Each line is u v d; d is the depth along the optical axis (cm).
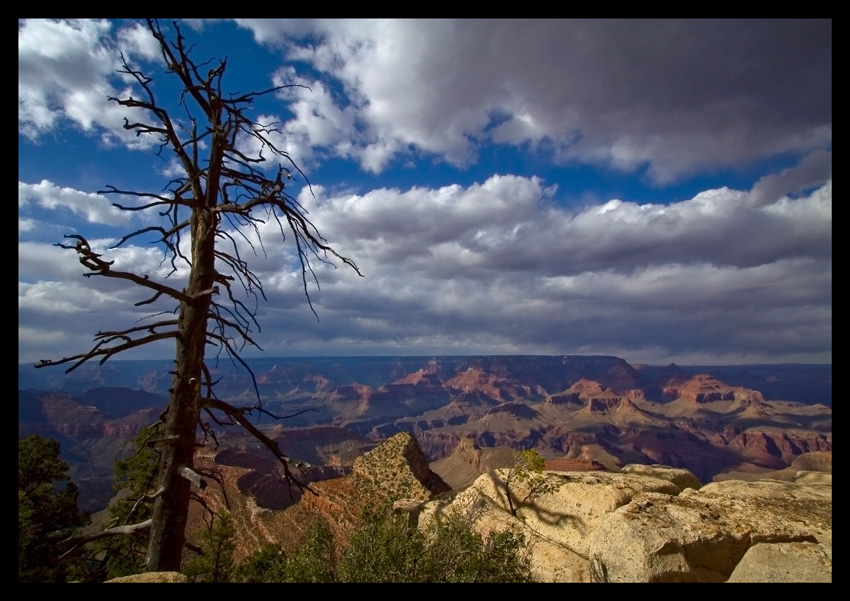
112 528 965
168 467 958
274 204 1055
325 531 929
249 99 1091
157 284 934
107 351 886
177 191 1088
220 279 1073
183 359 988
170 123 1028
